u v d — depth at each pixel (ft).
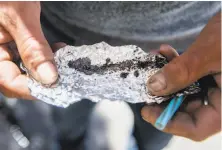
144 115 1.57
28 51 1.52
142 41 1.78
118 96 1.56
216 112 1.51
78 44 1.86
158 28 1.73
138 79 1.59
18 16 1.52
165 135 2.10
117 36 1.77
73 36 1.83
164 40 1.78
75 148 2.13
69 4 1.71
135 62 1.62
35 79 1.56
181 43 1.81
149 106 1.57
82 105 2.07
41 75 1.52
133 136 2.23
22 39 1.52
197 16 1.73
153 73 1.59
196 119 1.54
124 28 1.74
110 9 1.69
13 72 1.61
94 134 2.19
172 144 2.25
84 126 2.16
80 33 1.80
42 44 1.53
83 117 2.12
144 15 1.69
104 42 1.66
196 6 1.69
